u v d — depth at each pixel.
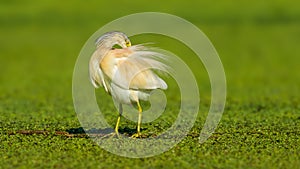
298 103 18.03
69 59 28.59
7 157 10.59
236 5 40.97
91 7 40.44
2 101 18.55
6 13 40.12
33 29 36.31
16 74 24.89
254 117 15.10
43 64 27.34
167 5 40.00
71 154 10.79
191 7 39.91
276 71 25.47
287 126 13.67
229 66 26.72
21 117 15.05
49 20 38.53
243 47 31.11
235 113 15.86
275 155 10.78
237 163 10.26
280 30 35.22
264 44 31.80
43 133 12.57
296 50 30.34
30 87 21.66
